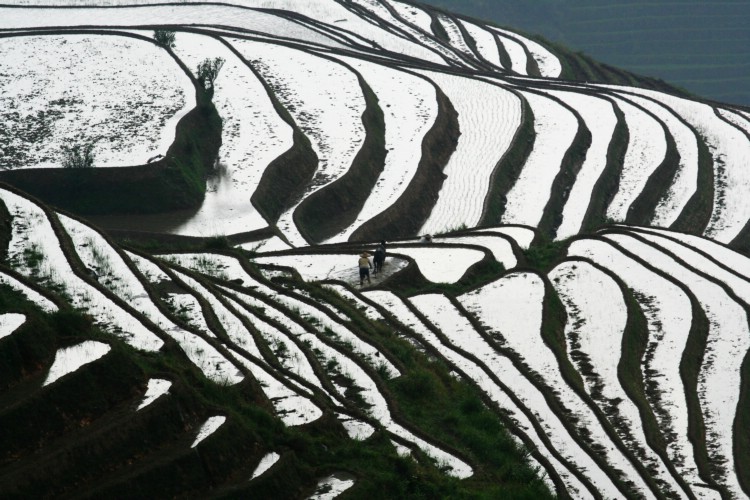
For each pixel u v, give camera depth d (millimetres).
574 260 66750
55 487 26781
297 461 31375
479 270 64188
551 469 39875
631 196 101562
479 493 34250
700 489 42406
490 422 42344
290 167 93875
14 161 87500
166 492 27922
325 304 52625
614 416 47594
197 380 34156
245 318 45625
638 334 56969
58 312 34031
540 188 100375
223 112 105688
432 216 93625
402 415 39938
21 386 29547
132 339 37531
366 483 31406
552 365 50750
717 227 98812
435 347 50875
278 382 38469
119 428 28750
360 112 109375
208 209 84875
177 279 48375
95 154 89000
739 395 51344
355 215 90000
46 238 47125
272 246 77000
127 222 81875
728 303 62406
